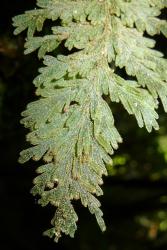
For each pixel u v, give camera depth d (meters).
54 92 0.17
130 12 0.18
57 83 0.17
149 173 0.51
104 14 0.18
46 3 0.18
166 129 0.47
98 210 0.16
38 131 0.16
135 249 0.58
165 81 0.18
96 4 0.18
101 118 0.17
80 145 0.16
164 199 0.53
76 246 0.53
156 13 0.18
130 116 0.39
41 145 0.16
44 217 0.54
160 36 0.27
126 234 0.58
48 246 0.53
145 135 0.47
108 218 0.56
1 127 0.37
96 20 0.17
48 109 0.16
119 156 0.49
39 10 0.17
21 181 0.51
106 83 0.17
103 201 0.54
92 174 0.16
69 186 0.16
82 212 0.55
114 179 0.50
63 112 0.17
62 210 0.16
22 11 0.26
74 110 0.17
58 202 0.16
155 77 0.17
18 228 0.53
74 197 0.16
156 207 0.54
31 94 0.30
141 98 0.17
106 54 0.17
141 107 0.17
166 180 0.51
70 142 0.16
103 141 0.16
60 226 0.16
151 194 0.52
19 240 0.52
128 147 0.49
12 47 0.26
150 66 0.17
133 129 0.46
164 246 0.59
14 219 0.53
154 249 0.58
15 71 0.27
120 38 0.17
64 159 0.16
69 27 0.17
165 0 0.18
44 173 0.16
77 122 0.16
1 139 0.41
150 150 0.50
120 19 0.18
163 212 0.59
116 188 0.54
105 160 0.16
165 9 0.25
